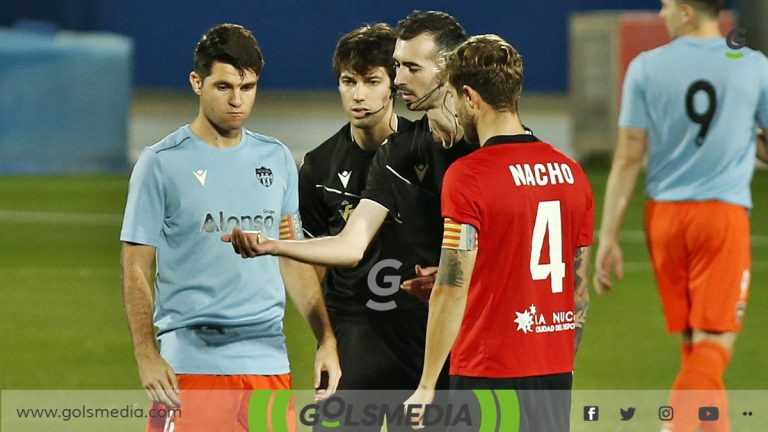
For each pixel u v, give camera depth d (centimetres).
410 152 1680
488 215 1465
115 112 7075
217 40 1572
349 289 1794
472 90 1502
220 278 1602
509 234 1471
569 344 1538
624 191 2200
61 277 4225
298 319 3578
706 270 2134
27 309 3725
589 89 7006
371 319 1791
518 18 9494
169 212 1594
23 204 5794
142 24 9594
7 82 6881
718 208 2125
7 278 4194
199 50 1580
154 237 1583
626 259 4562
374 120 1738
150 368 1530
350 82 1733
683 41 2152
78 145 7031
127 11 9538
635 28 6881
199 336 1608
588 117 7019
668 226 2156
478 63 1492
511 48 1508
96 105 7031
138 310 1551
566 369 1533
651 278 4222
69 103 6988
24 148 6944
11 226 5209
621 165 2197
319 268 1808
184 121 8500
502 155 1485
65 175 6862
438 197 1697
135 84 9688
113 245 4834
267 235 1625
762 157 2217
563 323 1524
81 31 9331
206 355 1606
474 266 1484
